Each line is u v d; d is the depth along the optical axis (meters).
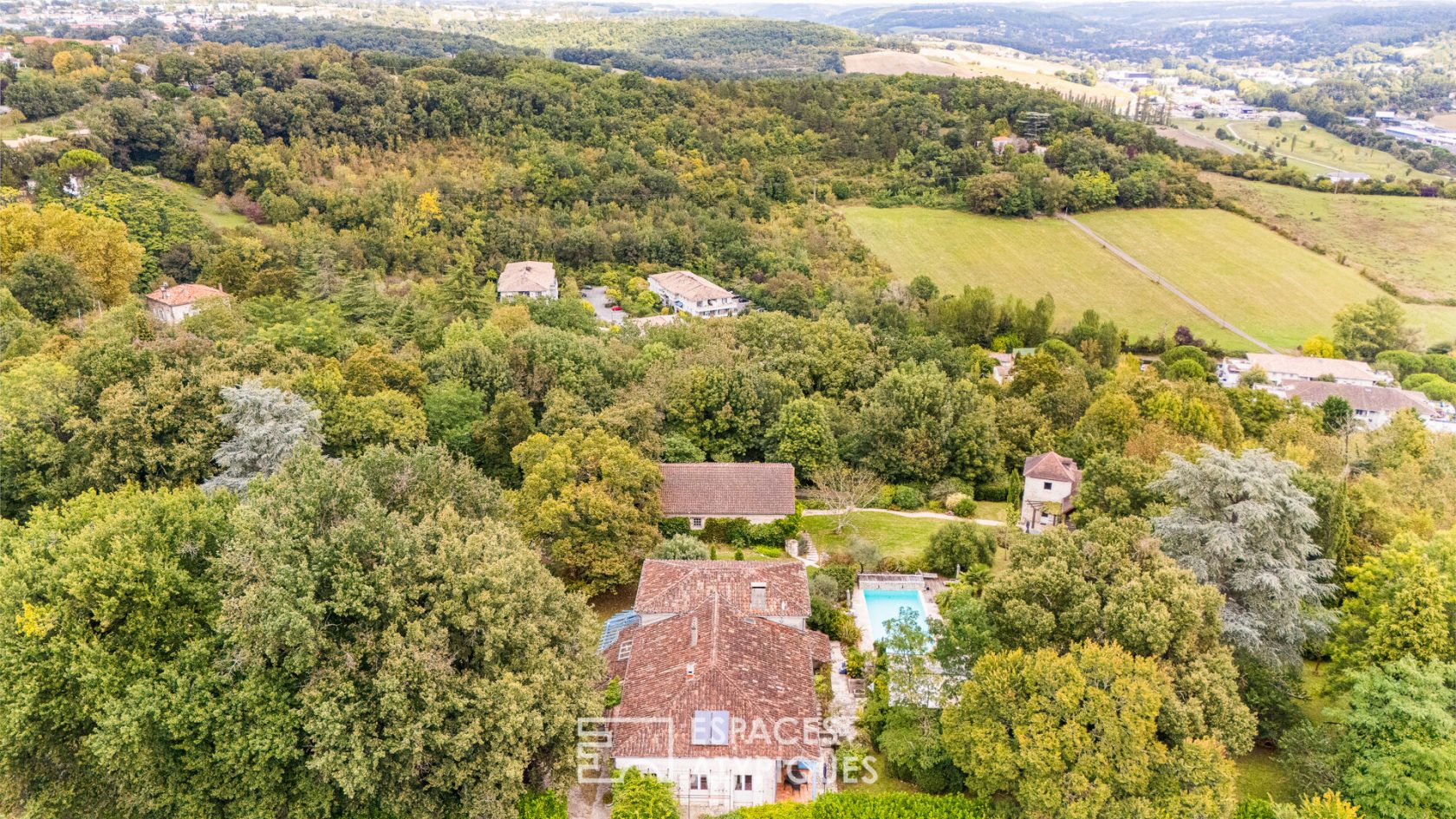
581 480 61.75
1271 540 46.59
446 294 114.81
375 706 37.28
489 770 37.44
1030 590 43.25
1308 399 117.00
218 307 86.75
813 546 68.38
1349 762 39.38
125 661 37.84
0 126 138.00
